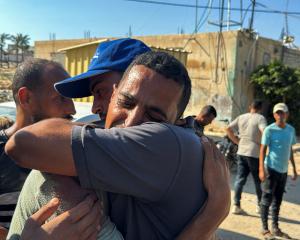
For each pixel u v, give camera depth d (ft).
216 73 47.44
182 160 3.38
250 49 47.44
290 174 27.63
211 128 47.34
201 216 3.53
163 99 3.48
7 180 5.49
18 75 5.77
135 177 3.24
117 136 3.24
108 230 3.44
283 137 15.75
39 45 81.20
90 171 3.15
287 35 57.36
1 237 5.00
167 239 3.48
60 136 3.15
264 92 47.03
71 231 3.21
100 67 4.51
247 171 18.52
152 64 3.51
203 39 48.44
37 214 3.26
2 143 5.57
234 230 16.53
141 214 3.48
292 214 19.03
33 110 5.73
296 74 46.70
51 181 3.45
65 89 4.76
